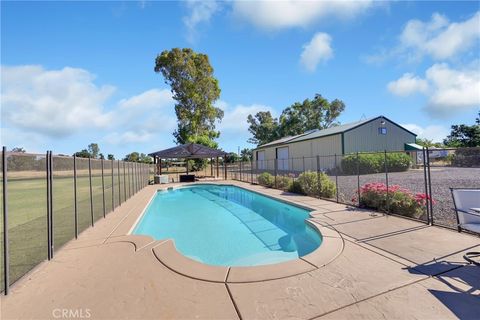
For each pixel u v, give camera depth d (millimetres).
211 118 35094
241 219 8477
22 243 5250
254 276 3189
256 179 18766
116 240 4926
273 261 4750
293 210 8578
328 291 2789
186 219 8547
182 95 32688
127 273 3387
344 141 18969
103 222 6621
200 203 11883
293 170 25375
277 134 45844
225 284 3014
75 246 4590
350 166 17578
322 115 43500
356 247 4113
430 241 4262
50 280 3225
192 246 5695
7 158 3289
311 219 6039
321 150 21312
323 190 9492
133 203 9844
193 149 21062
